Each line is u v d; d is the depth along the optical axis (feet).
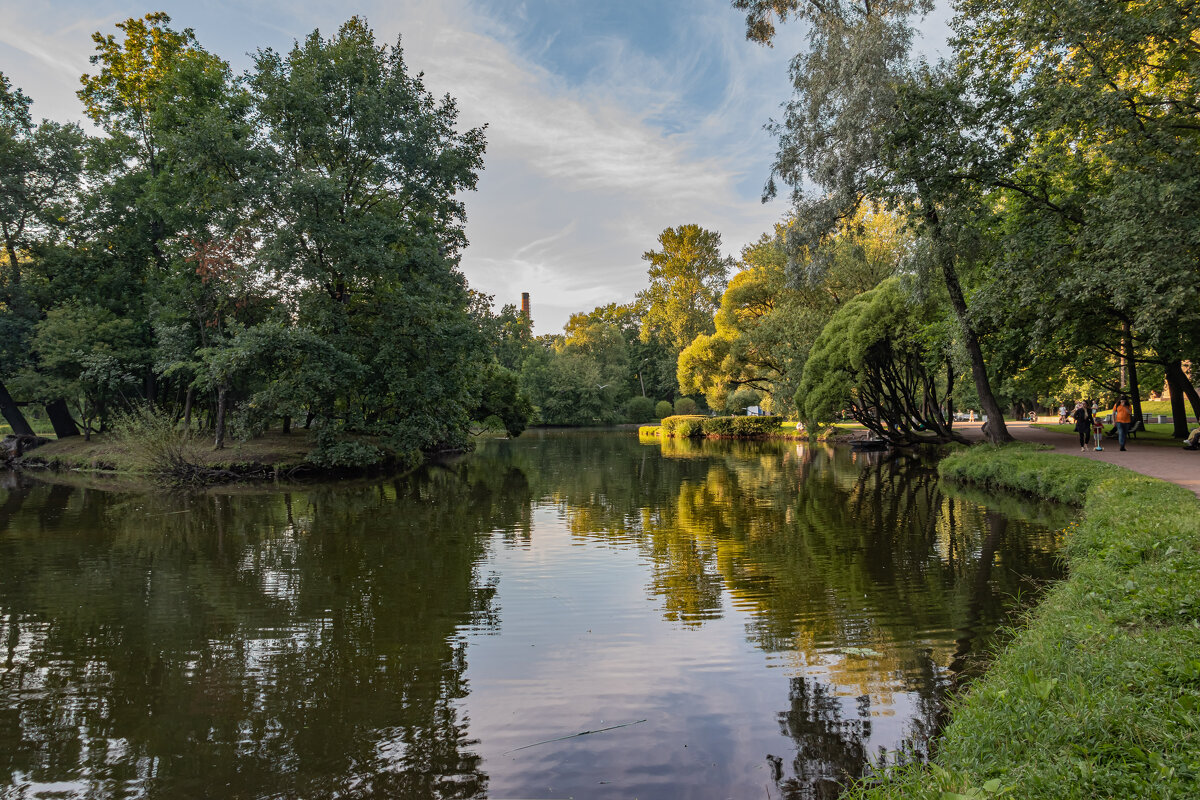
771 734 15.98
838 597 27.30
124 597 28.60
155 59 89.76
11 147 88.12
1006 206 67.72
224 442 81.97
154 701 18.49
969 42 55.93
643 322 254.68
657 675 19.80
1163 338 61.72
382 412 86.94
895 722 16.34
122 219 93.40
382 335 78.23
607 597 28.17
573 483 71.00
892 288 76.33
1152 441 71.36
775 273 135.74
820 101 59.77
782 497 57.26
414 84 85.81
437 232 90.38
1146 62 47.88
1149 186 43.11
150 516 49.90
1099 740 10.48
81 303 90.79
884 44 55.47
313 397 73.41
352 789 14.07
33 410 114.62
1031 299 53.21
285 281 75.31
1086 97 46.29
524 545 38.96
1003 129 55.52
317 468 78.38
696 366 167.02
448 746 15.81
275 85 71.77
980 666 19.45
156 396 95.50
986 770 10.41
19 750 15.92
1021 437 83.87
